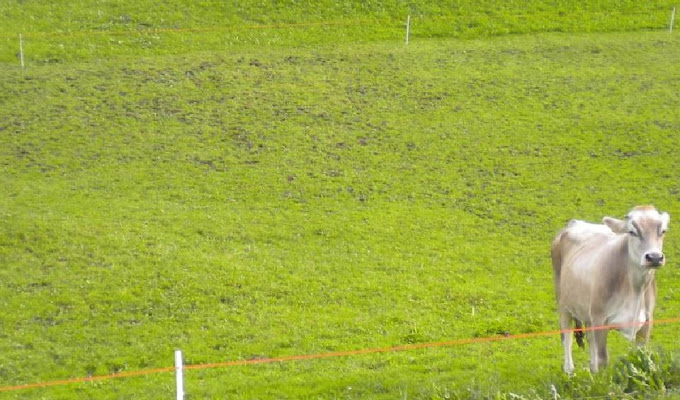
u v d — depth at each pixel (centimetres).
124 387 2823
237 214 4303
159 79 5775
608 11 7062
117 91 5594
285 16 6819
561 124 5362
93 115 5291
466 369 2772
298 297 3550
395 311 3431
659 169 4834
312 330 3278
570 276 2286
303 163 4872
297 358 2948
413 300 3534
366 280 3703
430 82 5878
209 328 3300
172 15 6762
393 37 6619
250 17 6794
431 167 4866
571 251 2358
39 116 5247
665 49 6444
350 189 4609
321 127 5266
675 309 3388
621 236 2159
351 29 6688
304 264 3834
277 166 4825
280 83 5788
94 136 5066
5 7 6750
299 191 4575
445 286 3659
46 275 3641
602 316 2170
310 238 4094
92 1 6931
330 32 6638
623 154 5019
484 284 3688
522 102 5641
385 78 5919
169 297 3509
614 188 4641
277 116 5372
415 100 5638
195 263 3775
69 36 6394
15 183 4531
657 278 3691
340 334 3247
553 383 2212
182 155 4903
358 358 2997
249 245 3994
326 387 2652
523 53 6375
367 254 3953
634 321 2111
